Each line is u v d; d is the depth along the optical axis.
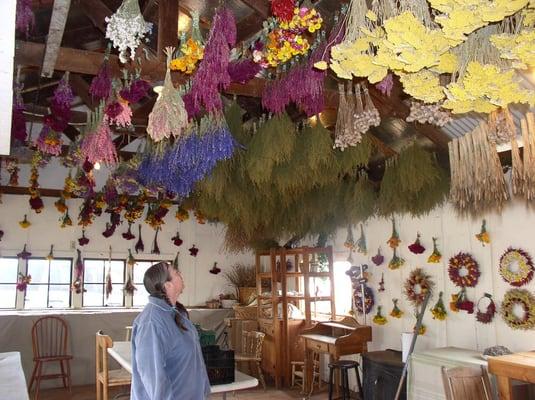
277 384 6.20
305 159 3.78
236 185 4.34
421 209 4.52
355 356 6.05
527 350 4.03
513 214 4.23
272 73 3.27
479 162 2.73
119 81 3.04
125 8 2.08
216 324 7.49
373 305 5.92
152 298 2.56
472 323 4.57
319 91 2.95
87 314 6.64
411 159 4.16
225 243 7.30
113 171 5.83
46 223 7.07
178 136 3.24
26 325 6.27
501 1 1.41
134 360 2.46
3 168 6.29
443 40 1.60
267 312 6.83
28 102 5.38
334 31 2.47
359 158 3.94
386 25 1.55
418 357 4.00
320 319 6.73
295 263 6.92
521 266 4.11
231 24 2.41
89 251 7.29
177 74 3.06
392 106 3.75
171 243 7.89
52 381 6.33
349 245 6.04
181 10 3.55
